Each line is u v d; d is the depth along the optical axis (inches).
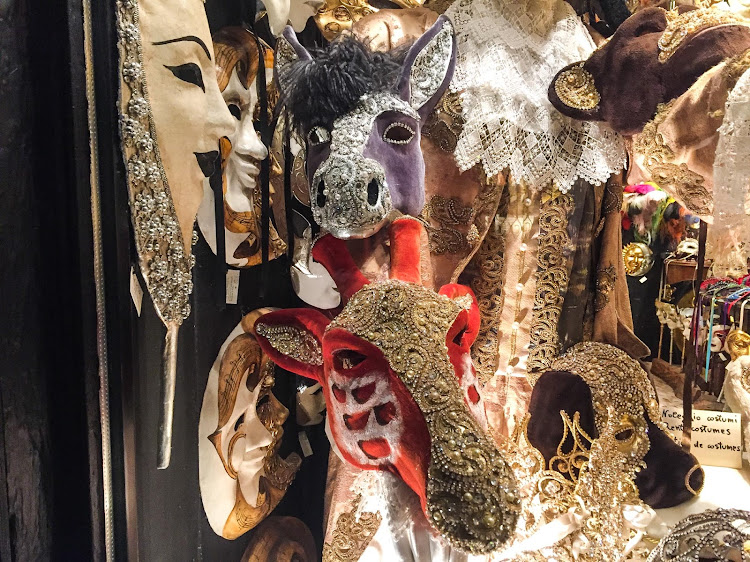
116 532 26.3
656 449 39.4
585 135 38.4
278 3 36.5
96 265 25.0
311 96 29.9
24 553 23.9
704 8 38.3
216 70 34.1
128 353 26.9
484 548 25.0
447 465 25.7
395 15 39.5
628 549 37.4
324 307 41.5
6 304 23.2
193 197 29.3
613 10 43.1
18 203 23.6
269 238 40.5
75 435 24.8
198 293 35.4
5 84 23.1
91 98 24.5
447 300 29.6
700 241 40.0
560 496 38.3
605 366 40.0
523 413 39.9
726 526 36.2
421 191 31.9
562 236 39.9
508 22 38.3
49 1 23.4
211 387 36.7
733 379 43.9
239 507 38.5
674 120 34.8
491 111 37.0
